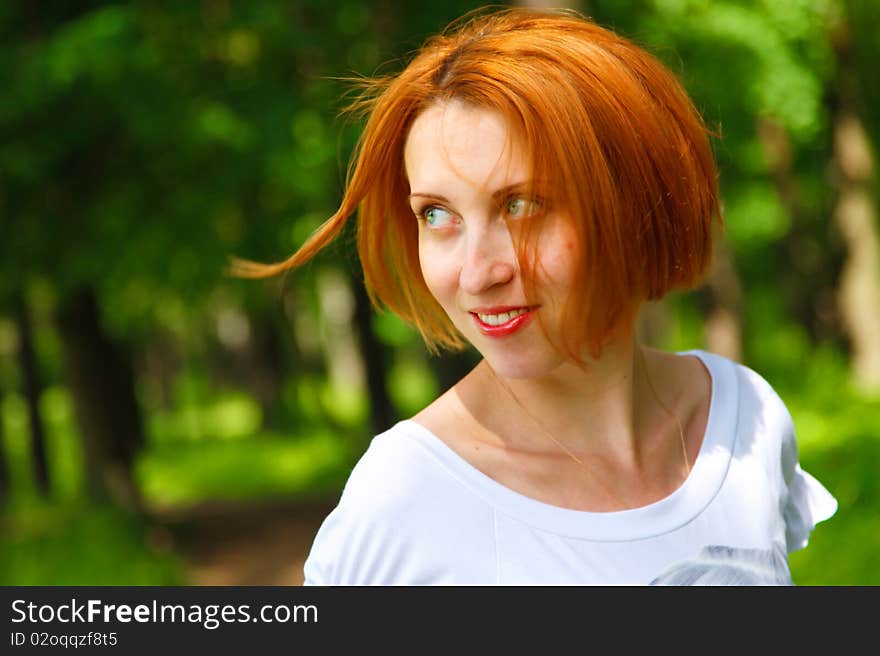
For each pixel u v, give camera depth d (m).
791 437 3.00
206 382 76.88
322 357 60.28
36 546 20.84
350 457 36.09
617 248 2.30
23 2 19.45
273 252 21.59
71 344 26.16
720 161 20.14
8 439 51.09
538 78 2.27
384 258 2.75
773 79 20.53
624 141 2.33
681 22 19.25
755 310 37.84
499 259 2.32
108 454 26.12
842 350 27.00
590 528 2.49
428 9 17.73
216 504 31.08
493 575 2.45
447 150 2.30
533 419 2.61
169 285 22.53
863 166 26.66
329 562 2.54
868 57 26.30
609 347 2.58
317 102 18.03
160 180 20.23
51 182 19.84
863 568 10.38
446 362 21.59
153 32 18.14
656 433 2.74
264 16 17.20
